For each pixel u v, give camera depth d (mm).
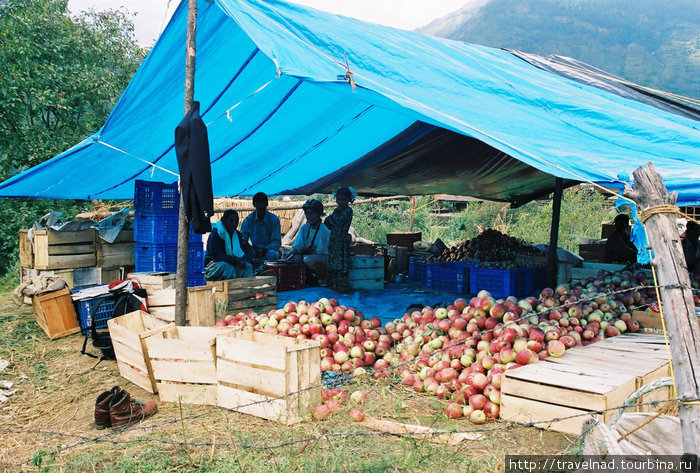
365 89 5383
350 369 5574
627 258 10141
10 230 13703
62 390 5543
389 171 12367
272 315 6133
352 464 3516
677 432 3004
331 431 4117
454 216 25172
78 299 7602
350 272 10156
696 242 9000
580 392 3959
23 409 5098
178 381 5008
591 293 6168
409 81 6395
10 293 11344
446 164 11789
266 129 9180
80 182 10555
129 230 9242
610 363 4621
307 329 5832
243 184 13250
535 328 5121
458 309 5879
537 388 4172
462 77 7164
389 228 22531
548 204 24453
